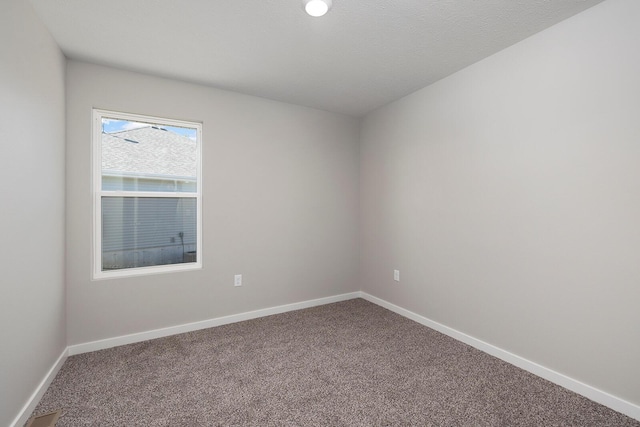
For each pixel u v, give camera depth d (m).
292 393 1.95
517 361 2.25
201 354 2.45
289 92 3.14
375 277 3.75
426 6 1.81
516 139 2.24
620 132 1.72
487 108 2.43
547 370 2.07
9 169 1.53
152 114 2.72
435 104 2.90
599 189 1.81
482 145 2.48
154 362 2.32
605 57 1.78
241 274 3.18
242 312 3.20
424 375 2.15
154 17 1.90
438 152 2.88
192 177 3.00
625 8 1.70
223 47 2.27
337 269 3.84
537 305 2.13
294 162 3.49
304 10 1.84
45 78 1.96
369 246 3.85
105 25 1.97
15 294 1.58
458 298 2.71
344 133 3.86
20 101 1.64
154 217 2.84
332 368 2.25
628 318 1.71
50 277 2.05
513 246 2.27
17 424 1.59
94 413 1.75
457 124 2.69
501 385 2.02
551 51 2.03
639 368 1.67
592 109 1.83
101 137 2.61
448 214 2.79
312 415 1.74
